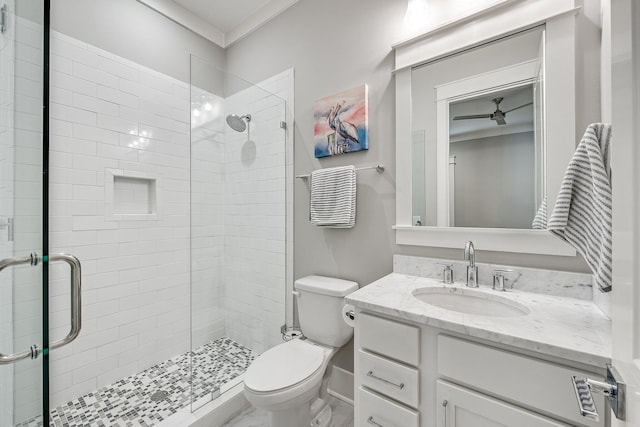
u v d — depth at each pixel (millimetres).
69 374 1666
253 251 1962
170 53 2178
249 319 1953
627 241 397
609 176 771
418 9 1418
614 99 433
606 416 678
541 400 744
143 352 1997
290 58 2029
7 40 711
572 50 1082
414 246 1469
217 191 1853
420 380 954
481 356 831
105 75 1843
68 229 1684
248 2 2135
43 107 580
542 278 1128
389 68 1557
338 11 1771
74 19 1718
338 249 1764
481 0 1273
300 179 1969
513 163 1218
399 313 972
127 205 1993
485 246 1263
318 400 1603
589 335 769
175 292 2189
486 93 1278
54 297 1618
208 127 1809
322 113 1800
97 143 1804
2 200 762
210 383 1673
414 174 1459
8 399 726
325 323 1548
